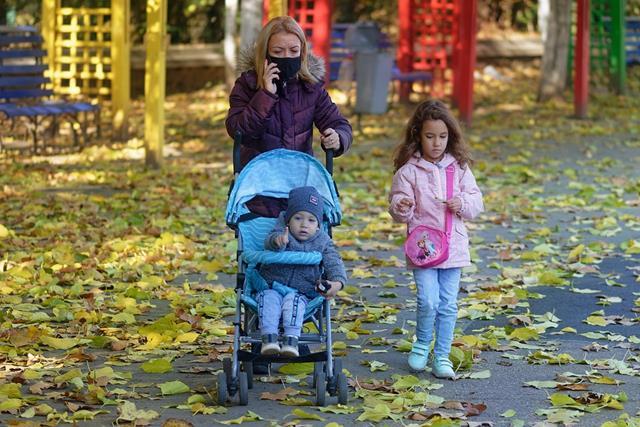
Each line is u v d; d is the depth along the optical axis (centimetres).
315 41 2958
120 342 955
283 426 737
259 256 793
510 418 762
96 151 2311
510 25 4359
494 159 2288
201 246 1395
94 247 1355
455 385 852
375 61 2714
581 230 1521
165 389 814
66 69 3088
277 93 856
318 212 806
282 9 2273
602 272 1264
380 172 2070
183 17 3819
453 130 884
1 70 2289
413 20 3297
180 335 960
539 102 3428
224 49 3559
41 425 732
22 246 1379
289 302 791
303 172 852
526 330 980
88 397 790
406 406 779
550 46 3406
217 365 904
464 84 2878
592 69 3847
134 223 1532
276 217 848
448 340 881
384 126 2842
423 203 881
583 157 2317
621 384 844
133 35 3706
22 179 1920
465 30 2858
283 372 882
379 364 895
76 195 1753
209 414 772
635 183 1933
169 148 2405
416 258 877
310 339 809
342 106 3180
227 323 1034
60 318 1045
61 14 2591
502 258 1334
